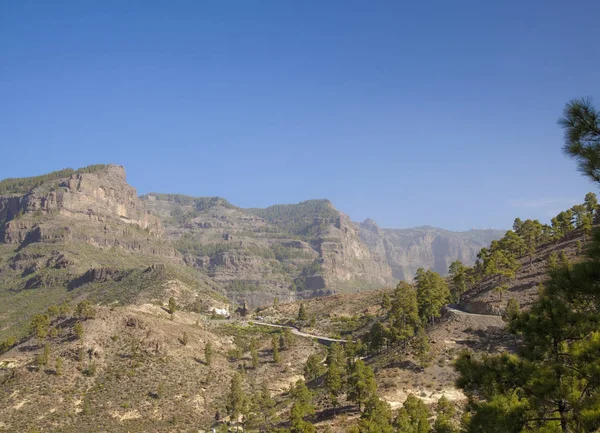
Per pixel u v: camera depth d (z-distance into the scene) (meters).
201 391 110.38
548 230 135.00
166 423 95.50
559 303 20.30
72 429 90.56
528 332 21.06
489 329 90.25
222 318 196.75
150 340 125.88
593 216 132.50
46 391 102.38
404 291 115.44
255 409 91.56
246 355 139.12
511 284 107.31
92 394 103.56
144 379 111.00
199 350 132.62
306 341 146.50
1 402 98.25
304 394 79.75
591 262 19.19
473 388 21.59
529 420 19.56
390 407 64.50
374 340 104.62
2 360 118.44
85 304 135.12
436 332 95.00
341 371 89.06
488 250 131.88
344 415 71.69
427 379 76.50
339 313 178.88
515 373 20.36
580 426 17.92
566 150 18.58
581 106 18.19
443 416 50.66
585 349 19.19
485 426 20.03
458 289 119.00
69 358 115.56
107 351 120.94
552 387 18.97
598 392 18.89
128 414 97.56
